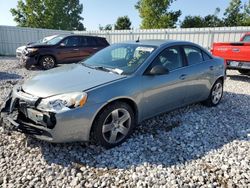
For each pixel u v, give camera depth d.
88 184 2.64
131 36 17.52
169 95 4.09
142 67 3.72
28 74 9.22
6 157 3.10
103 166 2.98
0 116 3.34
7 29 18.44
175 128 4.12
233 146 3.54
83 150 3.31
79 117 2.98
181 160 3.16
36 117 3.00
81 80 3.38
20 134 3.67
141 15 26.89
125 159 3.15
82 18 52.91
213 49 8.59
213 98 5.33
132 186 2.63
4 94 5.89
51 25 36.19
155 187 2.62
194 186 2.65
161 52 4.07
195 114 4.83
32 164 2.98
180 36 15.09
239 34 12.81
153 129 4.05
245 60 7.56
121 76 3.55
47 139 2.96
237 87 7.48
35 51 9.99
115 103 3.32
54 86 3.20
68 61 10.77
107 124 3.30
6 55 18.39
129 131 3.58
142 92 3.61
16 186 2.59
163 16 25.67
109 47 4.77
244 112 5.08
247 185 2.68
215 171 2.93
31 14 34.22
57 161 3.05
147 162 3.09
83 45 11.14
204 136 3.87
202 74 4.76
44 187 2.59
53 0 35.78
